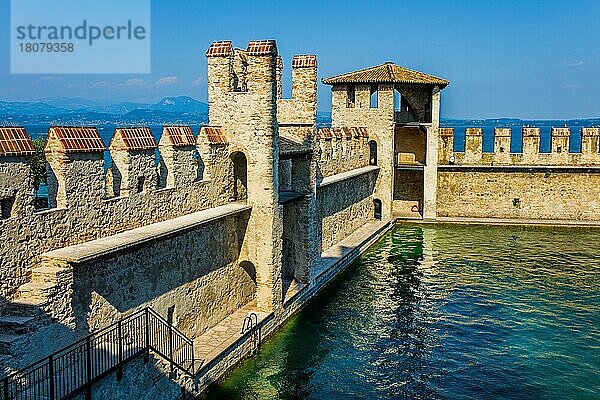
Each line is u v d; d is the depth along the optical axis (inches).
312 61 998.4
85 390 470.6
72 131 568.7
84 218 576.1
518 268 1255.5
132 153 642.8
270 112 818.2
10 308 493.0
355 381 727.1
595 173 1747.0
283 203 905.5
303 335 868.6
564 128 1754.4
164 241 677.3
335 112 1729.8
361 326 909.2
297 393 691.4
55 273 514.3
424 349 827.4
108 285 587.2
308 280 1021.8
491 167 1790.1
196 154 800.3
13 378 469.7
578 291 1091.3
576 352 820.0
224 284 823.7
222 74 829.8
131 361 529.3
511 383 729.0
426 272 1223.5
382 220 1724.9
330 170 1341.0
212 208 805.9
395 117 1863.9
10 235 496.1
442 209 1851.6
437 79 1739.7
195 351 703.7
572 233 1641.2
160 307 675.4
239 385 702.5
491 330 900.0
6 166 490.6
